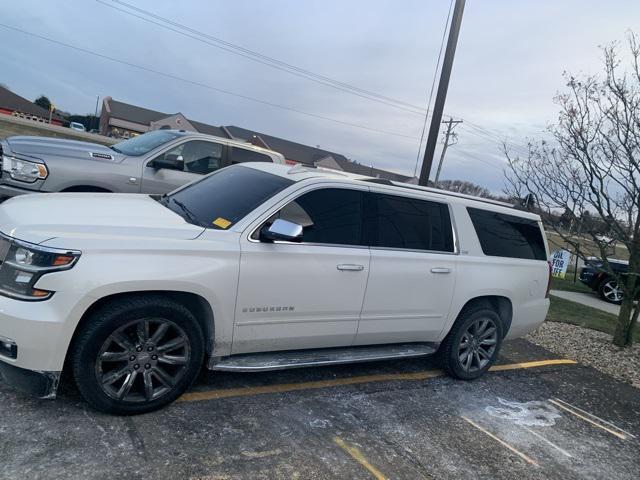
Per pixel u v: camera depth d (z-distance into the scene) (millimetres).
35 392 3068
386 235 4383
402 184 4758
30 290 2969
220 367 3658
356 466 3293
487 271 5012
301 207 3961
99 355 3143
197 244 3439
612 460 4066
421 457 3559
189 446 3154
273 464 3143
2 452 2789
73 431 3082
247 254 3594
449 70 9672
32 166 6238
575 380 5855
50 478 2654
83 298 3010
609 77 8352
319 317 4020
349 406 4125
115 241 3186
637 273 7191
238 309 3609
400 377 4973
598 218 7367
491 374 5559
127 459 2920
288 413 3816
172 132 7961
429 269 4562
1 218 3471
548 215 7609
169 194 4715
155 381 3447
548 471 3703
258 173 4438
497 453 3824
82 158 6625
